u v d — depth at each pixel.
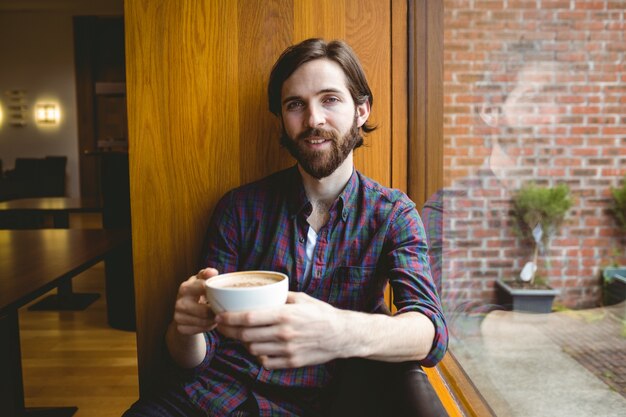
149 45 1.34
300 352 0.75
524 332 3.01
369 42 1.37
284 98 1.07
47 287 1.45
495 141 3.44
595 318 3.22
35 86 8.78
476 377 2.44
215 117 1.36
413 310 0.94
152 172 1.37
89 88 8.70
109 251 2.01
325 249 1.09
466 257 3.52
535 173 3.50
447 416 0.79
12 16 8.66
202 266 1.15
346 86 1.05
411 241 1.06
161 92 1.35
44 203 4.07
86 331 3.01
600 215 3.49
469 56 3.39
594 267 3.52
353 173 1.12
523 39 3.37
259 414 0.98
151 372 1.40
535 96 3.42
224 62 1.35
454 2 3.35
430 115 1.47
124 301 2.98
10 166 8.93
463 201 3.50
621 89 3.39
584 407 2.14
